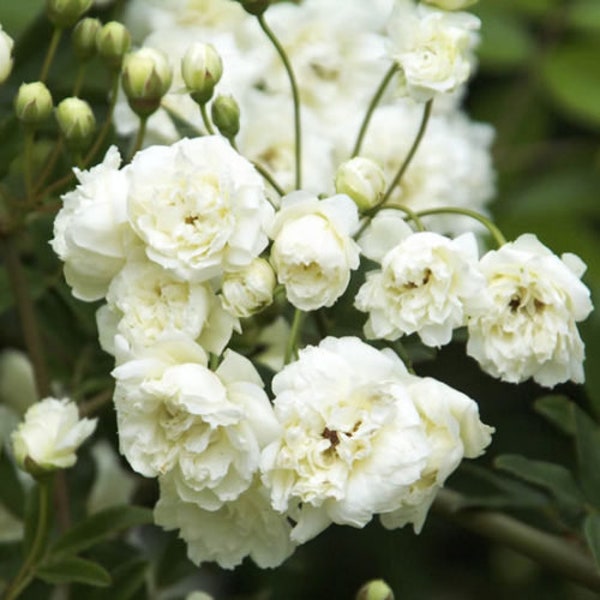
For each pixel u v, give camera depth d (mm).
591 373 690
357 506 586
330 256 597
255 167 632
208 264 594
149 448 595
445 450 593
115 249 602
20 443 631
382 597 629
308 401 586
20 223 673
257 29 728
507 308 606
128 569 676
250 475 590
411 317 602
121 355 594
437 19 642
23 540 658
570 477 659
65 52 722
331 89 734
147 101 645
